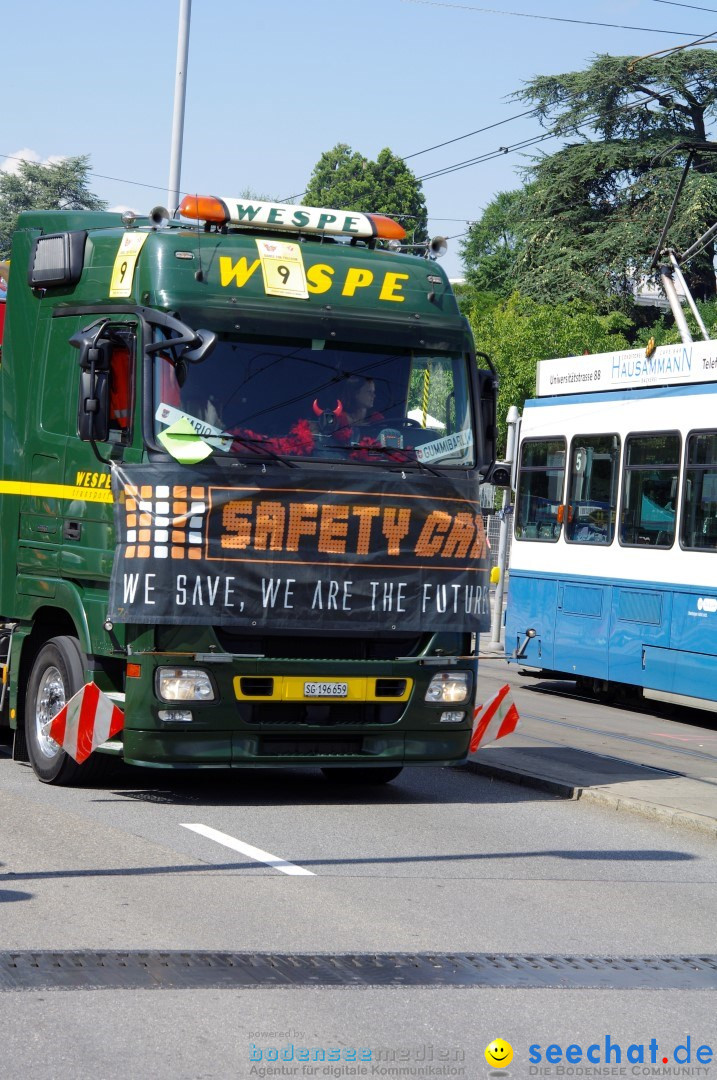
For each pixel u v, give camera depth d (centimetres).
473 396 1401
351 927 929
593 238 6700
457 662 1381
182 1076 654
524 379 5250
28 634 1477
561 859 1188
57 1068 655
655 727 2134
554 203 6925
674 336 6281
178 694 1277
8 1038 691
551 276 6688
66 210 1501
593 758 1716
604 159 6662
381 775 1533
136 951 849
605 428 2402
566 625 2462
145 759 1288
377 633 1339
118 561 1273
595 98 6831
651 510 2262
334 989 795
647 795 1464
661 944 936
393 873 1097
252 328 1312
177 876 1049
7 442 1499
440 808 1403
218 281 1312
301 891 1023
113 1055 675
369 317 1359
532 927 959
